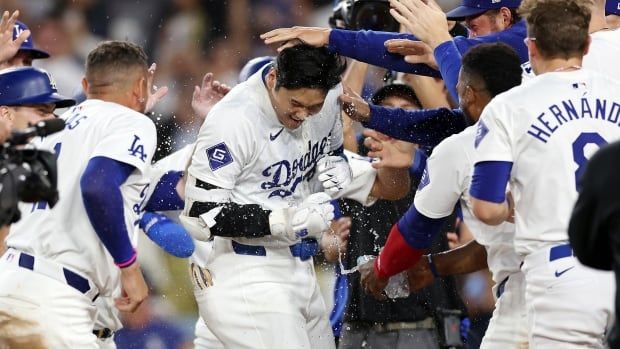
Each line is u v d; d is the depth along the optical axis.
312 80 16.27
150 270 25.98
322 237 20.23
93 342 16.39
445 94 22.44
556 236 14.64
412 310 19.56
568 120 14.76
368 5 21.34
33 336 15.90
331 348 18.97
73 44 37.84
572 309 14.45
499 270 16.23
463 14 19.05
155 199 17.84
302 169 17.83
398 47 18.44
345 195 19.17
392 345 19.62
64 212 16.11
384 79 24.38
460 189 16.22
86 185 15.40
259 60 19.81
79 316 16.23
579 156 14.64
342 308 21.00
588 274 14.45
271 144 17.16
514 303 16.06
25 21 37.69
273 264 17.75
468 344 22.73
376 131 18.88
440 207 16.44
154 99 18.34
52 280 16.09
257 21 38.75
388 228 20.20
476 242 18.02
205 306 17.95
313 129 17.70
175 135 35.16
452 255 18.17
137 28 38.34
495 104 15.04
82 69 37.53
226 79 37.91
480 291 23.83
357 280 19.91
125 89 16.81
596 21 18.33
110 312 17.52
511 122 14.84
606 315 14.51
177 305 26.08
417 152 20.48
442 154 16.25
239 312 17.56
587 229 11.11
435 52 18.11
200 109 20.16
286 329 17.48
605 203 10.84
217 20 38.56
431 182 16.39
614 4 19.66
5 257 16.58
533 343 14.98
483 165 14.79
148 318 26.02
